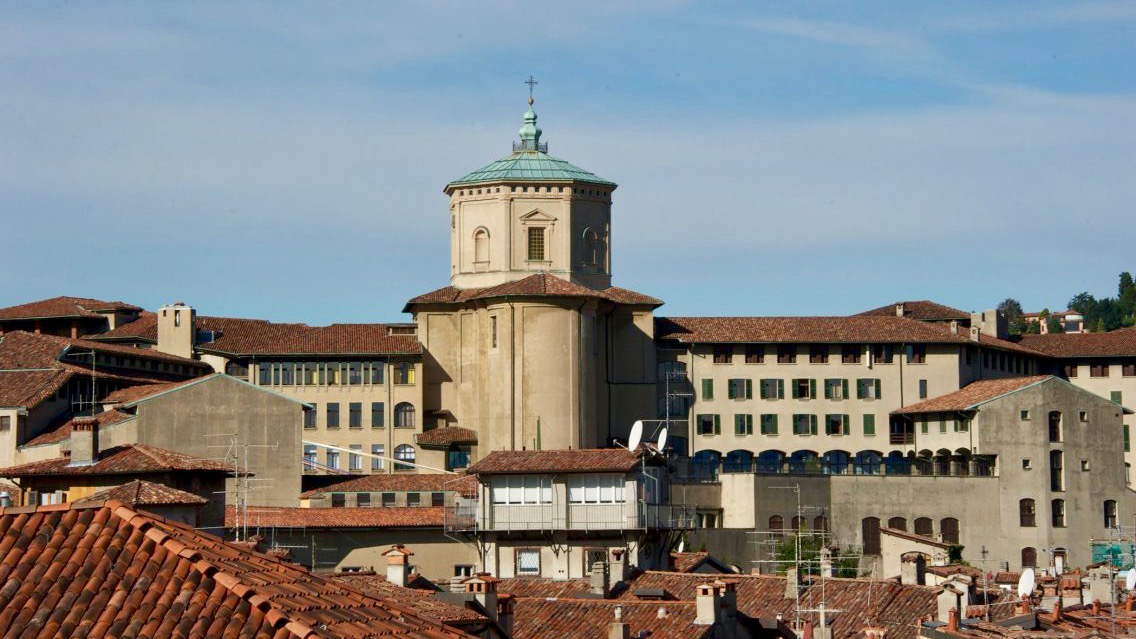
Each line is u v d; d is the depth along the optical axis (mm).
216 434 194750
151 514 44656
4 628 39281
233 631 39156
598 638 94750
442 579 146375
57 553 41438
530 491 154625
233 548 44375
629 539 153125
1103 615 104000
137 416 194000
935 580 127750
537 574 154250
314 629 39156
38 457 198000
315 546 166000
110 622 39469
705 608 94000
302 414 196875
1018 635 90562
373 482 196125
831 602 113688
